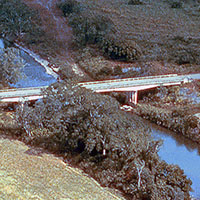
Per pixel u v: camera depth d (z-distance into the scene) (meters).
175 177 49.50
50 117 62.12
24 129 63.69
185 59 108.88
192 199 50.03
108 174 51.12
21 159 55.47
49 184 49.50
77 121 59.38
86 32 122.88
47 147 59.84
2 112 71.50
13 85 90.12
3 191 46.81
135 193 47.84
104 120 54.22
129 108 83.69
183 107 82.31
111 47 111.44
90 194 47.94
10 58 91.62
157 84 87.38
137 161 48.94
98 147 53.94
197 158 63.31
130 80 89.38
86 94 61.81
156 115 77.25
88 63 106.25
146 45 117.12
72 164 55.62
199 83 91.62
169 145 67.56
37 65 107.19
